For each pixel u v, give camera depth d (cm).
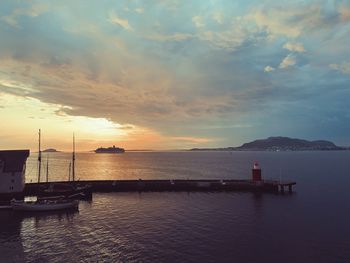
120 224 5066
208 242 4141
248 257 3647
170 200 7212
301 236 4384
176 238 4303
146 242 4147
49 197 6900
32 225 5122
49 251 3888
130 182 8800
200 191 8506
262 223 5075
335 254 3741
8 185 6881
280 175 12544
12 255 3784
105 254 3744
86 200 7250
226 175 14050
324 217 5478
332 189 8931
